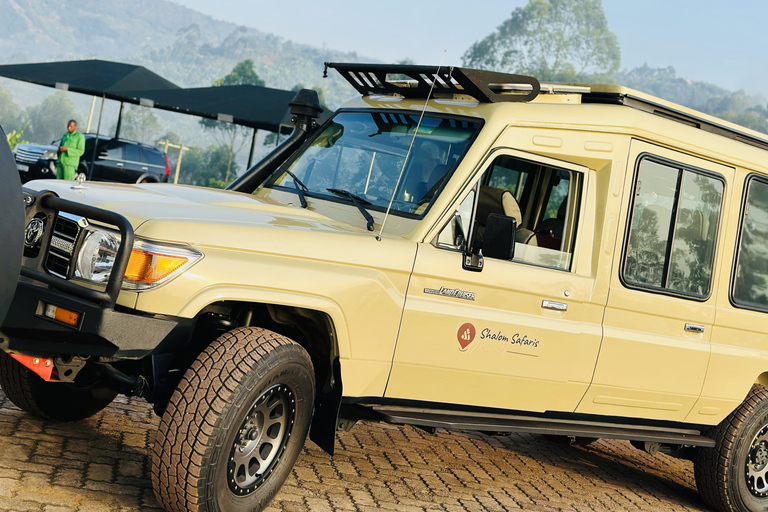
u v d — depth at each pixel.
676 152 5.34
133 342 3.47
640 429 5.56
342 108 5.38
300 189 4.93
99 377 4.27
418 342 4.31
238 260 3.71
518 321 4.65
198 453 3.51
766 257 6.01
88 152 21.86
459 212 4.45
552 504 5.35
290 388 3.91
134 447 4.67
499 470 5.95
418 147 4.72
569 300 4.86
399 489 4.94
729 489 6.00
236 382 3.60
